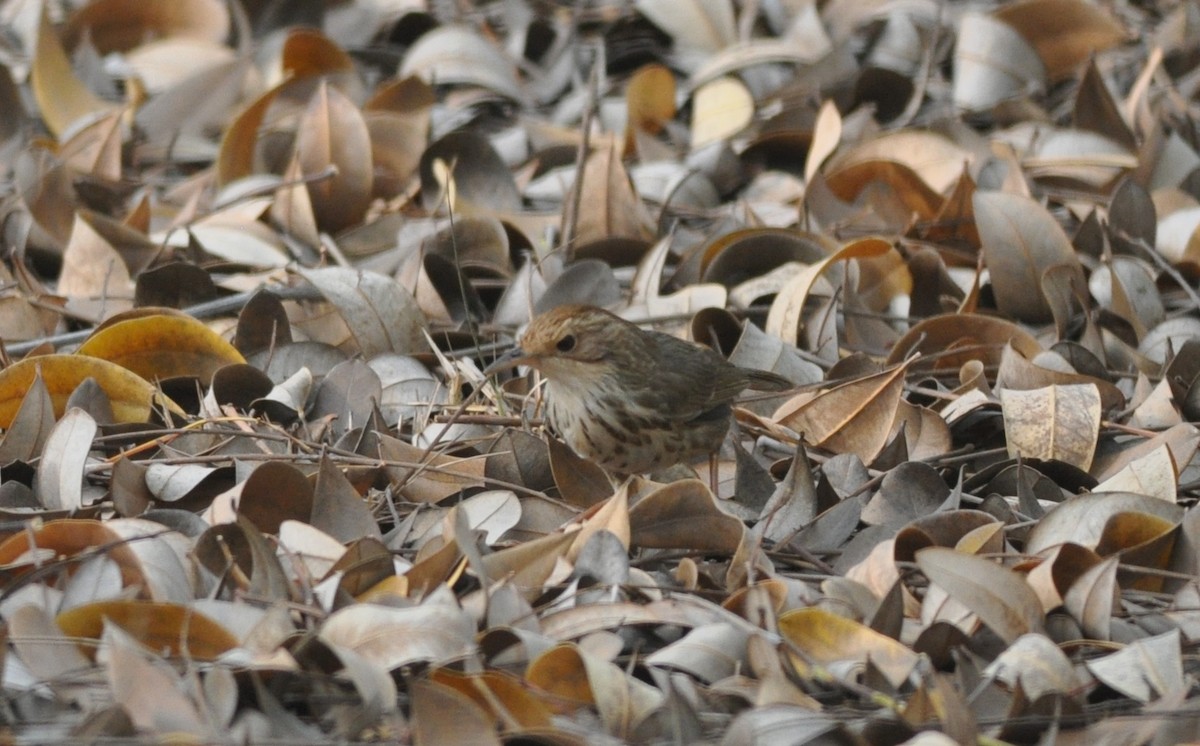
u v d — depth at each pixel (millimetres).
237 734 6496
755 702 6988
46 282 13594
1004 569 7680
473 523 8820
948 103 17078
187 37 18094
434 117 16594
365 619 7062
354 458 9500
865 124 15938
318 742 6512
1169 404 10531
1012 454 10102
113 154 14773
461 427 10266
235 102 16531
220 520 8539
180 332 10609
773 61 17172
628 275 13117
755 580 8117
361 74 17359
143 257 13070
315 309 11992
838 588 7973
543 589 7902
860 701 7160
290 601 7609
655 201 14703
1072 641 7727
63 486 8930
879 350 12289
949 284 12766
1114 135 15258
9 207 13688
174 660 6996
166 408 10133
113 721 6359
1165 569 8523
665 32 18312
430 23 18672
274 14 18609
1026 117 16469
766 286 12258
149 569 7609
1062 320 12016
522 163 15820
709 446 10273
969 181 13531
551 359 9953
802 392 10641
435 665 6855
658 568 8664
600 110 16672
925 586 8352
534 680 7035
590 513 8750
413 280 12297
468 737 6414
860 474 9688
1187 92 16938
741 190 15555
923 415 10344
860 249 11773
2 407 10055
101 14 17844
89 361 10086
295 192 13570
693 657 7238
